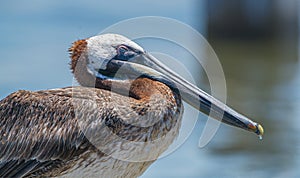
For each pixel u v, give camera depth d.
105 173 10.76
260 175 15.05
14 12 31.20
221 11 29.97
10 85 20.73
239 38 29.89
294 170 15.37
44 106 10.84
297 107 19.66
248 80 23.31
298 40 29.83
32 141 10.73
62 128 10.67
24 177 10.82
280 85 22.52
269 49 28.84
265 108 19.64
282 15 29.80
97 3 33.16
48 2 33.09
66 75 21.94
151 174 15.23
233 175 15.19
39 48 25.36
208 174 15.12
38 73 22.06
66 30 28.25
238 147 16.70
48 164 10.73
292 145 16.80
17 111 10.89
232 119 11.19
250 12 29.77
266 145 16.89
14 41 26.41
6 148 10.80
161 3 33.62
